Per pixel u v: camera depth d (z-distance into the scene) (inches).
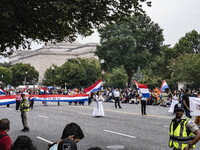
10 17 257.4
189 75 1866.4
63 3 275.4
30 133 482.9
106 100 1590.8
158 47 2878.9
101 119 683.4
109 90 1635.1
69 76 3198.8
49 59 5994.1
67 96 1227.9
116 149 356.8
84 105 1240.8
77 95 1247.5
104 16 340.5
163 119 683.4
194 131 194.7
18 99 1000.2
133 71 3174.2
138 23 2896.2
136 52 2785.4
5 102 1114.7
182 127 199.5
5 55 363.9
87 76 3201.3
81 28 357.7
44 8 290.4
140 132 490.0
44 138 435.2
